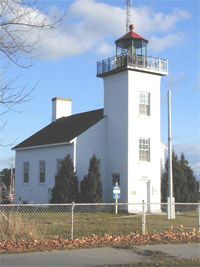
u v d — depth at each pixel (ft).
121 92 97.60
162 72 100.17
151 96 99.19
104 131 101.50
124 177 94.27
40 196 109.91
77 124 109.40
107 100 102.27
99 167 93.56
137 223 62.49
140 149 96.58
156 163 98.43
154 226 58.75
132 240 45.52
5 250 37.58
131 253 38.68
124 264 33.88
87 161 98.02
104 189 99.45
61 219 66.33
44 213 79.92
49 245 40.73
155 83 100.17
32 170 115.03
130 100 95.30
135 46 98.22
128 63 94.73
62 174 92.53
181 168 108.78
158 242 44.78
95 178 90.68
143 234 48.70
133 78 96.22
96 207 90.22
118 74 98.68
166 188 106.42
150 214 86.79
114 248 40.78
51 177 106.01
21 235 42.32
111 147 99.71
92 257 36.42
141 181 95.86
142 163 95.86
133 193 93.50
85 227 55.67
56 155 104.47
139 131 96.27
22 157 120.78
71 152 97.40
